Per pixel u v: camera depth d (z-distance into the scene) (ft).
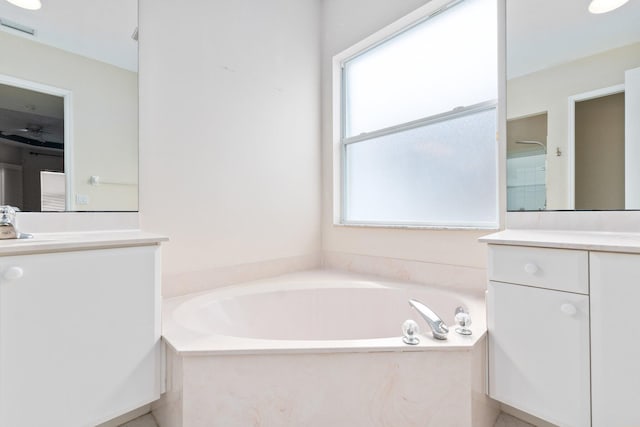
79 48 4.56
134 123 5.02
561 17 4.55
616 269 2.92
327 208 7.98
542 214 4.72
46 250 2.94
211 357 3.22
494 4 5.51
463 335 3.60
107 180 4.77
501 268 3.66
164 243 5.37
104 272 3.28
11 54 4.08
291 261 7.33
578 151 4.42
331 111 7.91
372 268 7.02
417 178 6.68
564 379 3.20
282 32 7.18
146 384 3.54
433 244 6.00
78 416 3.10
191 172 5.69
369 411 3.31
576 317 3.13
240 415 3.25
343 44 7.60
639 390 2.81
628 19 4.07
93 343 3.20
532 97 4.80
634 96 4.02
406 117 6.85
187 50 5.64
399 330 5.67
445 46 6.19
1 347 2.72
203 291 5.77
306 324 5.99
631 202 4.06
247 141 6.53
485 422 3.73
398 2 6.52
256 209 6.68
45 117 4.30
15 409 2.79
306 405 3.28
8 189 4.03
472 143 5.82
